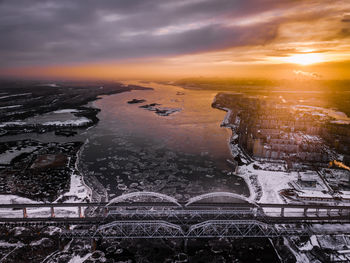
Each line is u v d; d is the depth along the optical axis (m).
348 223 100.38
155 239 96.06
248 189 140.62
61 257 86.88
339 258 87.75
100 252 89.56
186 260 86.62
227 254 89.56
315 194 131.62
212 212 94.81
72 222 92.56
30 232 98.06
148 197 129.88
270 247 93.19
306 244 93.75
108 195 132.12
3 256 86.50
